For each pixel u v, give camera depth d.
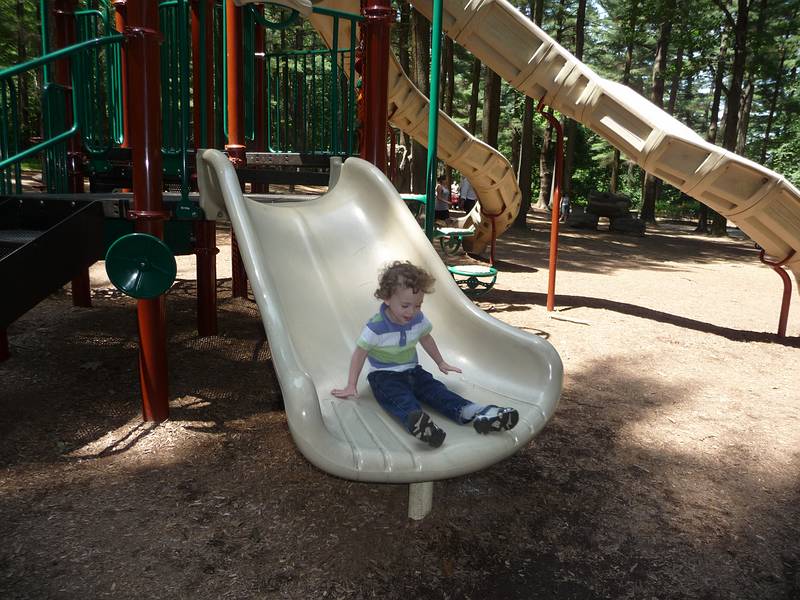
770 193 6.52
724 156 6.48
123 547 2.82
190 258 11.03
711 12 26.72
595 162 43.66
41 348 5.57
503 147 43.78
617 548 3.03
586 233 21.30
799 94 38.69
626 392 5.30
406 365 2.95
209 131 5.54
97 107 5.60
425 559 2.87
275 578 2.67
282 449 3.90
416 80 15.12
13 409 4.26
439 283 3.69
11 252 3.48
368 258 4.09
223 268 10.20
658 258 15.62
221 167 3.83
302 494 3.38
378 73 5.17
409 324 2.92
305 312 3.56
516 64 7.11
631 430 4.48
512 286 10.00
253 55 7.03
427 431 2.48
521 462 3.90
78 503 3.17
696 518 3.33
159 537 2.91
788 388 5.63
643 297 9.73
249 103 7.16
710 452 4.17
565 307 8.51
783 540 3.16
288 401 2.44
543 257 13.98
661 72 25.55
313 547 2.91
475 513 3.29
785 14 30.05
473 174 10.56
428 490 3.20
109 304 7.31
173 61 5.21
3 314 3.30
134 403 4.52
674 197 43.94
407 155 24.58
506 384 3.20
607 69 47.06
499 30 6.95
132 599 2.49
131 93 3.86
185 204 4.51
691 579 2.81
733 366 6.24
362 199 4.47
